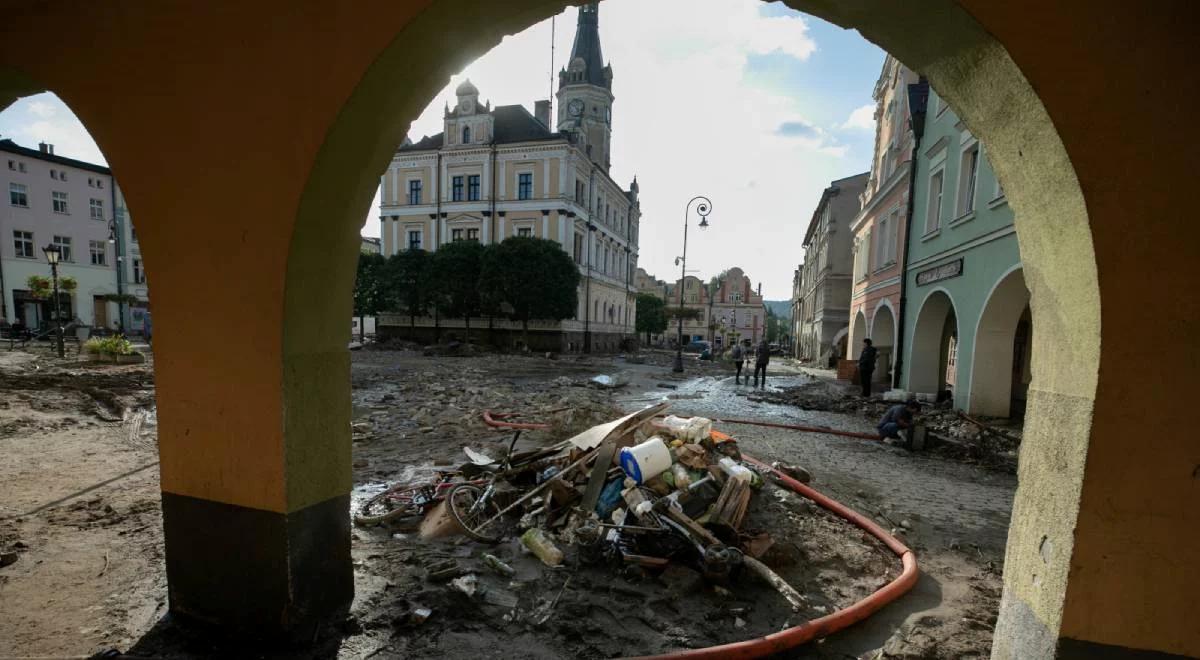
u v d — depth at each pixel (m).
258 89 2.42
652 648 2.94
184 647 2.74
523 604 3.31
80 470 5.90
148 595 3.24
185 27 2.50
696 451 5.02
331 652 2.73
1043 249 1.94
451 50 2.49
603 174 44.81
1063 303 1.84
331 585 3.01
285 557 2.68
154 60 2.57
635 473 4.44
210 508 2.79
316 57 2.31
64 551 3.84
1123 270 1.63
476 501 4.64
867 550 4.42
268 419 2.60
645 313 71.06
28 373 12.63
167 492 2.88
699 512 4.27
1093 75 1.64
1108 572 1.72
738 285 79.88
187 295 2.68
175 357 2.76
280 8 2.34
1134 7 1.60
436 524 4.41
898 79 16.73
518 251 32.47
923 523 5.19
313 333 2.73
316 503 2.85
